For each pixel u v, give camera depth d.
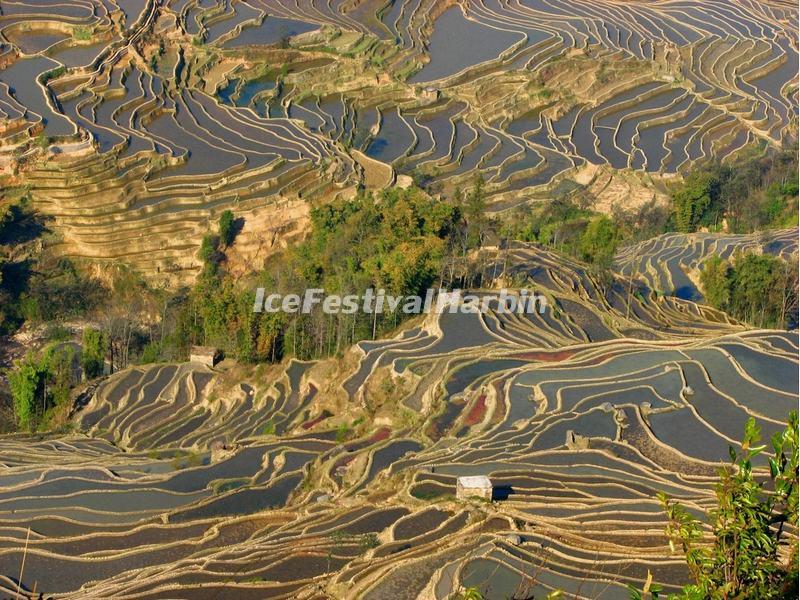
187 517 87.50
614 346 108.50
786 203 177.12
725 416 94.00
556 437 90.44
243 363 122.38
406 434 96.69
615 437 90.00
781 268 134.00
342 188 179.38
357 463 91.38
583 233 151.12
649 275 146.38
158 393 120.56
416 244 128.50
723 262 141.00
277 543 78.12
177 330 131.88
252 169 180.62
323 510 83.62
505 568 68.81
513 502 79.62
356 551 75.69
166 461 101.31
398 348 111.44
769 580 36.97
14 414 121.69
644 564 69.31
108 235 164.75
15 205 167.25
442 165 198.25
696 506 76.56
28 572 79.19
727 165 189.38
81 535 84.69
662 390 98.19
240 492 91.06
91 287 157.50
